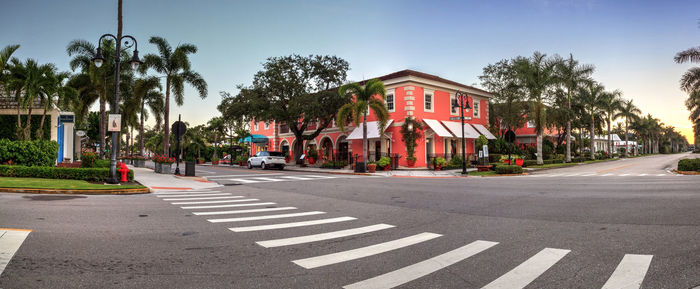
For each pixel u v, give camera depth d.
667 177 17.36
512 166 22.66
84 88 27.66
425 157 29.95
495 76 36.97
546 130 47.78
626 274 3.90
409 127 27.81
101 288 3.49
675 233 5.75
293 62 31.92
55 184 11.87
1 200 9.05
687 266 4.13
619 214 7.54
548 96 33.69
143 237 5.60
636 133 98.12
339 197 11.25
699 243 5.11
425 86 30.58
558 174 22.25
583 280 3.76
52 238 5.32
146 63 25.94
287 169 30.78
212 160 47.25
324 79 31.72
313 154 36.00
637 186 13.10
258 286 3.62
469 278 3.88
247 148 52.06
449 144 31.94
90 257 4.48
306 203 9.86
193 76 27.31
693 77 22.53
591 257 4.56
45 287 3.48
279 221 7.14
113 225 6.42
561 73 35.28
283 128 44.16
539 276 3.91
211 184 16.05
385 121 25.44
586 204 9.03
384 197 11.20
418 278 3.88
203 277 3.87
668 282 3.65
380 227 6.59
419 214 8.03
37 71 21.95
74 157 35.59
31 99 21.62
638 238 5.48
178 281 3.73
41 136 22.50
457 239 5.64
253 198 10.96
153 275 3.90
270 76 31.64
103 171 14.23
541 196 10.84
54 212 7.46
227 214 7.92
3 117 24.91
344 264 4.38
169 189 14.05
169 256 4.62
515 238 5.66
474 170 26.62
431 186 14.65
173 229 6.24
